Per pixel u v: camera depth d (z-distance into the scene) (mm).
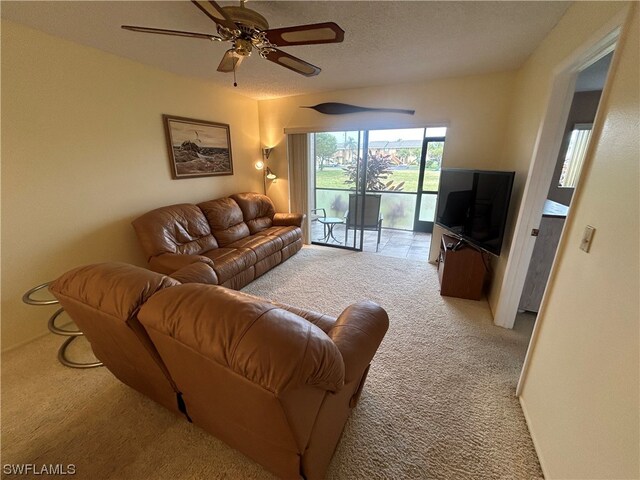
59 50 2061
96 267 1135
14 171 1928
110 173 2500
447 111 3236
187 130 3184
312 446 961
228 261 2750
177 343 841
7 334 1992
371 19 1809
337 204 5020
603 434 873
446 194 3100
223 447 1306
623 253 871
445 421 1436
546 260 2318
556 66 1710
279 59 1742
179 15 1755
